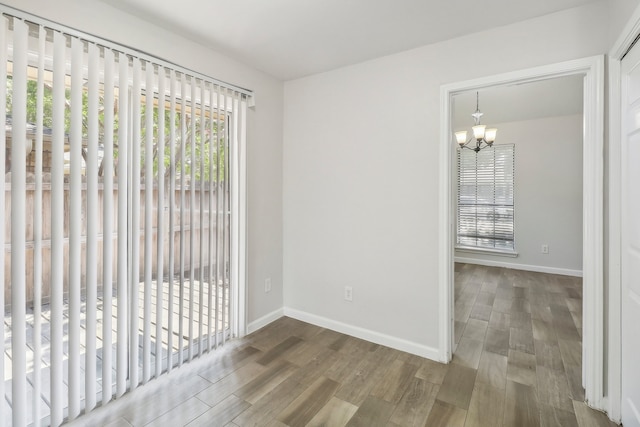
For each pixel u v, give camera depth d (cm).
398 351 248
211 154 236
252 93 269
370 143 259
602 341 178
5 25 146
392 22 202
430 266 235
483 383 206
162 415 176
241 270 269
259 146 283
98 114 177
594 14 178
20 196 152
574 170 471
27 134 171
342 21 202
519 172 511
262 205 289
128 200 192
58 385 164
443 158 226
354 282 273
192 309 225
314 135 290
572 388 200
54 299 162
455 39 221
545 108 436
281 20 201
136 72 192
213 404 186
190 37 221
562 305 351
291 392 197
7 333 176
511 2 180
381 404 186
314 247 295
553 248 489
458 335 277
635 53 147
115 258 193
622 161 161
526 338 271
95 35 175
